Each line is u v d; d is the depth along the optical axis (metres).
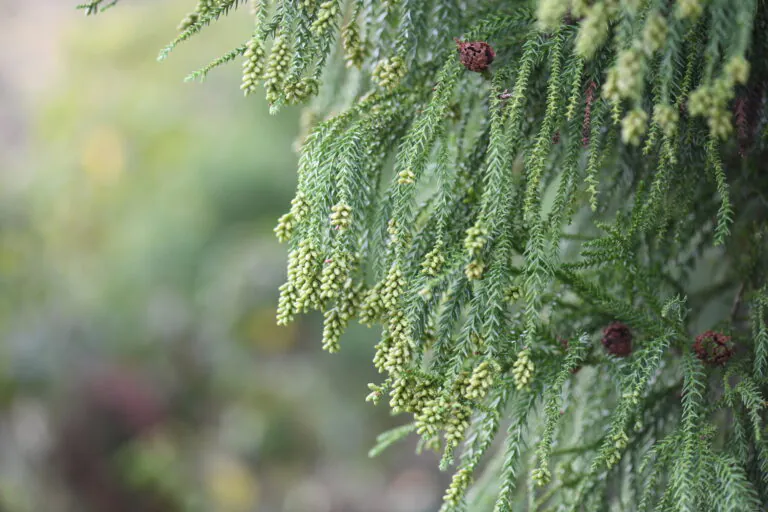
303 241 1.48
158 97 6.03
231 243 5.63
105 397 5.00
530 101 1.53
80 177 6.12
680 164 1.53
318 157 1.50
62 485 4.76
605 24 1.41
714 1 1.42
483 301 1.48
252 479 5.63
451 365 1.48
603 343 1.54
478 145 1.53
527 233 1.51
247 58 1.48
